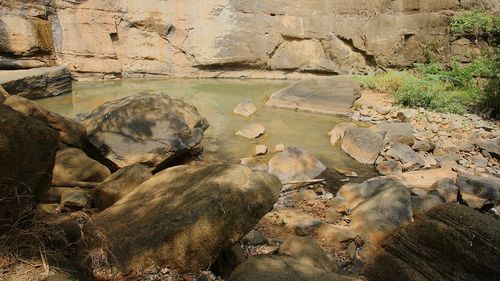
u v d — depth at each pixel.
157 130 6.46
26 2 11.38
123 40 12.88
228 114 9.88
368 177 6.77
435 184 6.20
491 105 10.11
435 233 2.64
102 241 3.24
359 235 4.52
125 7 12.70
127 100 6.86
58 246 3.18
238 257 3.43
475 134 8.59
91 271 3.02
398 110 10.05
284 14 14.05
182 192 3.50
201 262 3.13
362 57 14.34
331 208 5.25
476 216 2.51
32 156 3.06
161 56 13.27
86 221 3.58
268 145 8.02
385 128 8.30
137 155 6.03
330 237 4.49
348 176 6.73
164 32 13.19
